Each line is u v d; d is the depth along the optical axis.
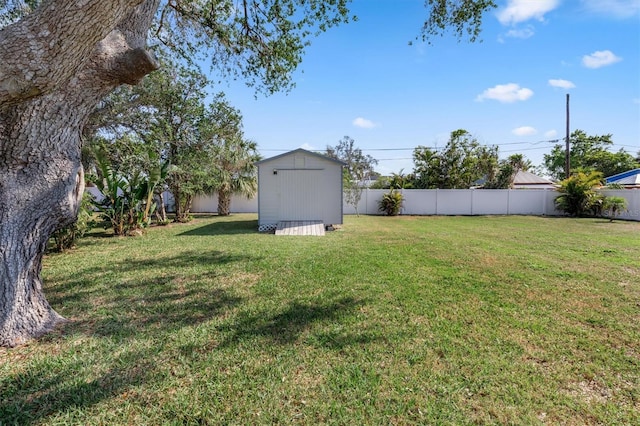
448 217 16.98
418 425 1.91
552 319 3.50
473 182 22.31
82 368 2.47
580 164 29.91
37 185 2.86
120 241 8.73
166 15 6.75
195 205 19.86
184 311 3.68
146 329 3.20
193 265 5.90
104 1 2.05
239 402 2.10
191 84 11.74
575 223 13.66
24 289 2.96
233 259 6.40
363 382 2.32
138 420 1.93
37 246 3.02
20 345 2.82
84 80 2.88
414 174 22.19
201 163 12.70
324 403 2.10
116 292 4.35
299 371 2.46
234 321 3.40
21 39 1.96
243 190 17.55
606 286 4.68
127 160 10.41
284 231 10.58
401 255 6.77
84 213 7.79
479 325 3.33
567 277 5.12
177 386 2.27
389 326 3.28
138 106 10.71
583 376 2.45
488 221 14.72
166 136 11.85
